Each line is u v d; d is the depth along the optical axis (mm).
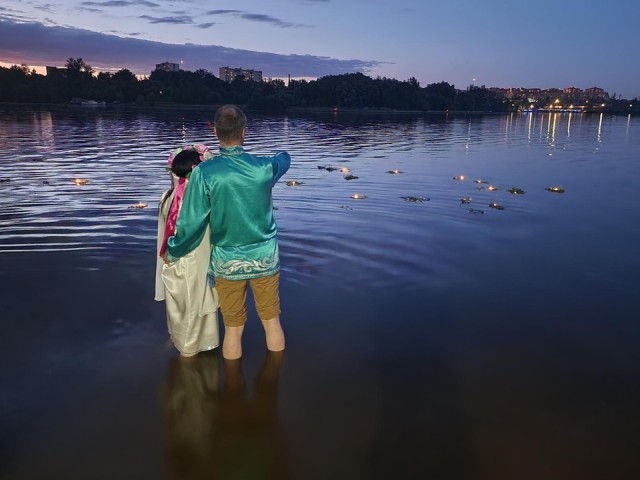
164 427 3299
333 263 6391
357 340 4480
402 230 7996
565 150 22859
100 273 5848
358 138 28578
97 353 4180
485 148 23406
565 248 7199
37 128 30312
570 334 4645
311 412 3484
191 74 107750
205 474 2898
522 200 10633
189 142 22922
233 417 3420
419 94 117812
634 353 4332
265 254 3932
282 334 4281
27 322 4645
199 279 4039
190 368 4008
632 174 14836
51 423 3307
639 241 7578
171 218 3990
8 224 7844
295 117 63344
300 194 10820
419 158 18422
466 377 3936
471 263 6496
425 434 3277
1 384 3715
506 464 3023
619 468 3008
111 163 15211
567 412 3527
